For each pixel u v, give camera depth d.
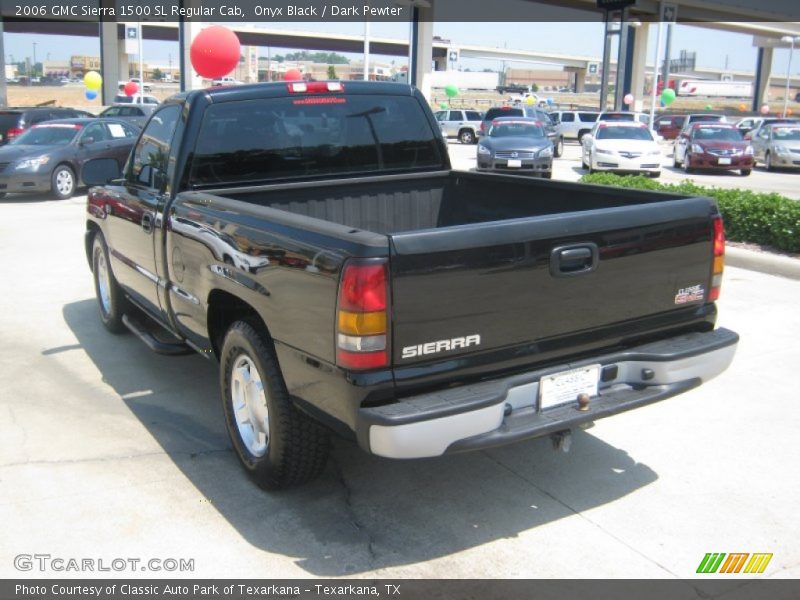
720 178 22.81
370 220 5.39
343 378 3.16
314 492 4.04
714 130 24.45
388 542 3.61
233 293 3.95
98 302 6.85
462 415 3.17
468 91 119.12
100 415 5.02
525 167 20.14
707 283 4.04
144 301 5.50
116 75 43.56
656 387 3.79
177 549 3.54
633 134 22.53
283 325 3.52
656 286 3.82
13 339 6.55
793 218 9.26
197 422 4.93
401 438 3.08
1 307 7.52
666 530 3.71
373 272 3.05
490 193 5.35
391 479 4.19
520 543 3.60
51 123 16.67
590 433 4.76
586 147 23.30
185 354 5.17
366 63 27.00
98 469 4.28
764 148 26.08
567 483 4.15
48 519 3.77
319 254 3.26
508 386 3.38
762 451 4.52
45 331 6.78
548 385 3.51
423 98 5.55
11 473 4.21
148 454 4.47
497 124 21.95
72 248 10.39
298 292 3.39
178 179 4.73
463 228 3.23
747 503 3.95
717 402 5.21
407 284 3.12
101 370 5.84
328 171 5.21
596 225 3.55
